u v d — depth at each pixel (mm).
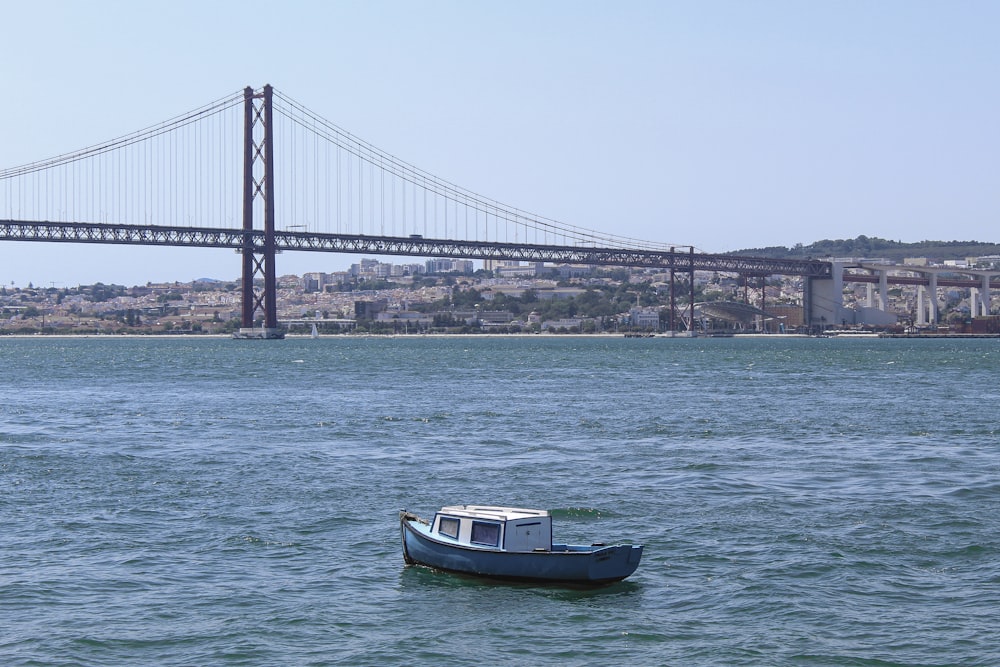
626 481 56719
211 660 31547
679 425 81500
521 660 31562
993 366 177125
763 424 82188
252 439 73812
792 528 45219
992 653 31719
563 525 46281
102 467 61281
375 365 182625
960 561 40344
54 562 40688
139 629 33812
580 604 35875
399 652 32062
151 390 121188
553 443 71438
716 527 45531
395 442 72125
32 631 33594
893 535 43906
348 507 50000
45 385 131000
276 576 38938
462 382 134125
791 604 35688
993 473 58812
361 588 37469
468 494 53156
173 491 53906
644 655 31844
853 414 89688
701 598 36375
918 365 181375
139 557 41312
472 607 35594
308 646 32500
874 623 34031
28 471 59969
